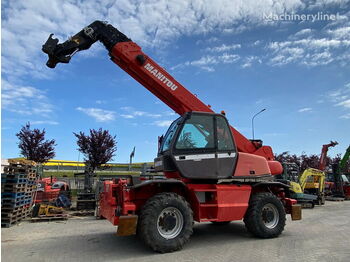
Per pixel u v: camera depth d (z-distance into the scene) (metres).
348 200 21.20
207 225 8.96
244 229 8.29
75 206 13.38
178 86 7.94
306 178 16.89
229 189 6.91
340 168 21.48
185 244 6.54
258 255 5.61
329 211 13.62
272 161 8.18
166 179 6.30
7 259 5.48
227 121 7.28
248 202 7.13
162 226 5.96
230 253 5.77
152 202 5.90
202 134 6.88
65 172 29.27
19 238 7.32
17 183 9.23
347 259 5.30
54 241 6.94
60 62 7.47
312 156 33.06
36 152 17.97
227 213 6.76
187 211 6.12
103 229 8.56
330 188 22.34
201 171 6.65
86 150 18.47
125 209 5.89
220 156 6.93
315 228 8.55
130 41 7.96
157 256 5.59
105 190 7.09
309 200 15.25
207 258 5.44
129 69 8.05
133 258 5.48
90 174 14.34
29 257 5.59
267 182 7.44
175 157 6.47
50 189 14.44
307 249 6.03
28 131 18.17
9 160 9.54
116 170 28.94
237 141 7.95
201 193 6.82
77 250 6.09
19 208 9.72
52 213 10.67
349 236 7.36
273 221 7.28
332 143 20.47
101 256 5.62
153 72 7.88
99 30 7.80
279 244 6.50
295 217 7.89
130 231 5.70
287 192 8.25
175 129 6.83
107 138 18.77
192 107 7.90
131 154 10.58
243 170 7.19
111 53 7.96
